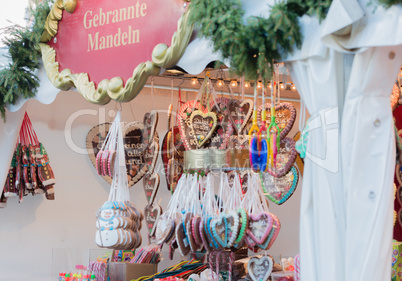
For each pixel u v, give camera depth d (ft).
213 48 8.91
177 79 17.65
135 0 10.80
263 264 11.96
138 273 13.92
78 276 13.61
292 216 20.10
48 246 17.38
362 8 7.79
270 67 8.52
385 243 7.76
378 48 7.84
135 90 10.69
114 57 11.10
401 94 14.25
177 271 14.06
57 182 17.61
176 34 9.83
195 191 12.76
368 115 7.95
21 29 12.80
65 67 12.08
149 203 15.64
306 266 8.25
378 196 7.84
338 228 8.02
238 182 12.41
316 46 8.20
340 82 8.27
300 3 8.22
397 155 9.34
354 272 7.76
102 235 12.43
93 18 11.58
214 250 12.48
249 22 8.30
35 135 16.42
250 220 11.75
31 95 13.00
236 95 18.11
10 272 16.81
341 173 8.10
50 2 12.37
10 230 16.93
